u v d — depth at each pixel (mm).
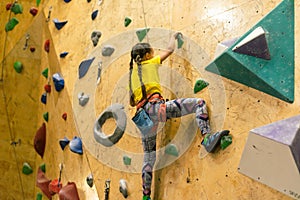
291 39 2539
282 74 2512
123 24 4059
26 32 5258
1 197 5539
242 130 2664
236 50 2660
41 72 5102
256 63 2598
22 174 5336
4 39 5445
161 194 3164
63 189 4133
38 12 5270
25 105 5262
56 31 4949
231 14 2979
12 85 5340
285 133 2312
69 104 4453
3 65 5398
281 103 2506
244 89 2730
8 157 5445
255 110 2629
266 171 2410
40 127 5000
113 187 3740
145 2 3861
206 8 3191
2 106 5418
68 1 4984
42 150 4965
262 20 2625
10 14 5441
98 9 4480
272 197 2408
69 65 4590
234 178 2633
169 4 3588
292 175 2283
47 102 4945
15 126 5352
